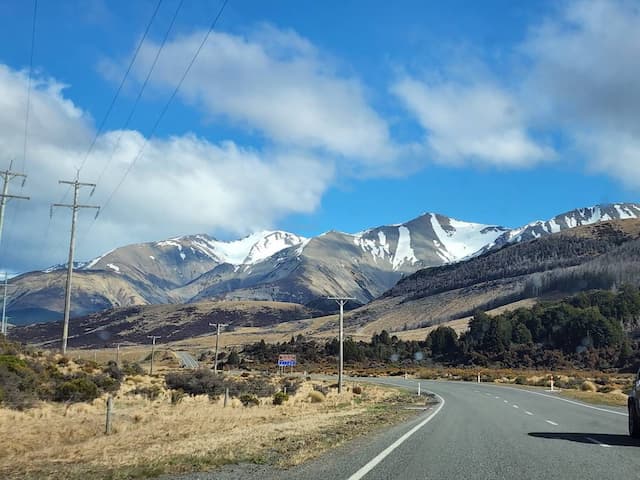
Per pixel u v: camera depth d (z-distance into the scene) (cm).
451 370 11806
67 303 5625
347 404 4175
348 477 1168
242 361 14688
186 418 2627
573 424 2370
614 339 11238
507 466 1308
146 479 1185
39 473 1254
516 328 12888
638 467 1290
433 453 1520
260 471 1261
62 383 3881
